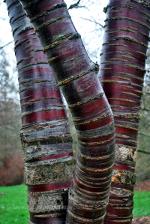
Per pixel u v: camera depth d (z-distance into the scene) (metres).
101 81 2.56
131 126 2.54
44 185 2.34
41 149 2.36
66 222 2.18
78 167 1.98
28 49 2.51
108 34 2.57
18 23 2.56
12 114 21.09
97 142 1.88
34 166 2.36
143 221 14.86
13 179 36.66
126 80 2.52
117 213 2.53
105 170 1.93
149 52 9.91
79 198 2.03
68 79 1.87
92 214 2.05
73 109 1.90
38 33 1.93
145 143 13.54
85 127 1.88
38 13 1.89
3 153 30.00
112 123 1.90
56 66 1.90
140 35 2.54
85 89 1.87
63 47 1.88
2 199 24.72
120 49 2.52
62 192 2.33
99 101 1.88
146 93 11.64
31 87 2.46
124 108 2.52
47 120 2.39
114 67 2.53
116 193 2.51
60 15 1.89
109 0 2.61
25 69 2.50
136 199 22.30
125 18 2.53
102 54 2.60
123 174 2.52
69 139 2.41
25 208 20.20
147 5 2.54
